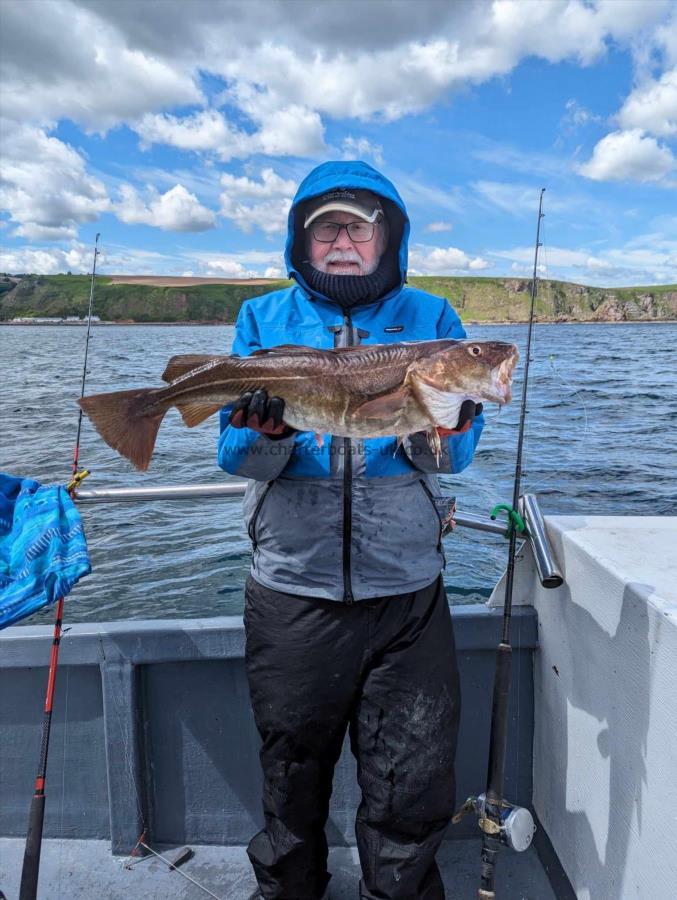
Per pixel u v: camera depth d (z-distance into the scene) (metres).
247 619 1.93
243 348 2.02
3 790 2.40
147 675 2.39
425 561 1.85
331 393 1.75
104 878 2.25
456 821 2.17
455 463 1.85
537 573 2.36
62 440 12.82
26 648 2.32
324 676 1.79
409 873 1.78
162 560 6.58
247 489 2.03
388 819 1.79
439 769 1.78
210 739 2.40
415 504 1.84
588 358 29.58
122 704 2.31
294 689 1.80
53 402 18.61
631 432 13.33
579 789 2.00
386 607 1.80
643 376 22.56
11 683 2.37
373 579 1.78
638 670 1.61
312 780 1.87
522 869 2.26
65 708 2.38
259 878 1.96
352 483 1.78
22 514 2.19
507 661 2.03
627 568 1.76
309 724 1.81
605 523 2.21
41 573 1.89
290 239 2.05
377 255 2.03
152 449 1.93
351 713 1.87
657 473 9.88
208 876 2.27
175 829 2.42
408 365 1.73
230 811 2.41
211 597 5.74
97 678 2.36
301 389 1.77
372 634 1.79
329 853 2.35
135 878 2.25
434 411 1.73
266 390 1.75
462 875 2.26
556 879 2.17
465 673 2.44
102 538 7.24
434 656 1.81
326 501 1.79
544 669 2.32
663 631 1.49
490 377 1.72
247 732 2.39
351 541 1.78
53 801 2.40
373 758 1.80
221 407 1.88
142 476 10.09
